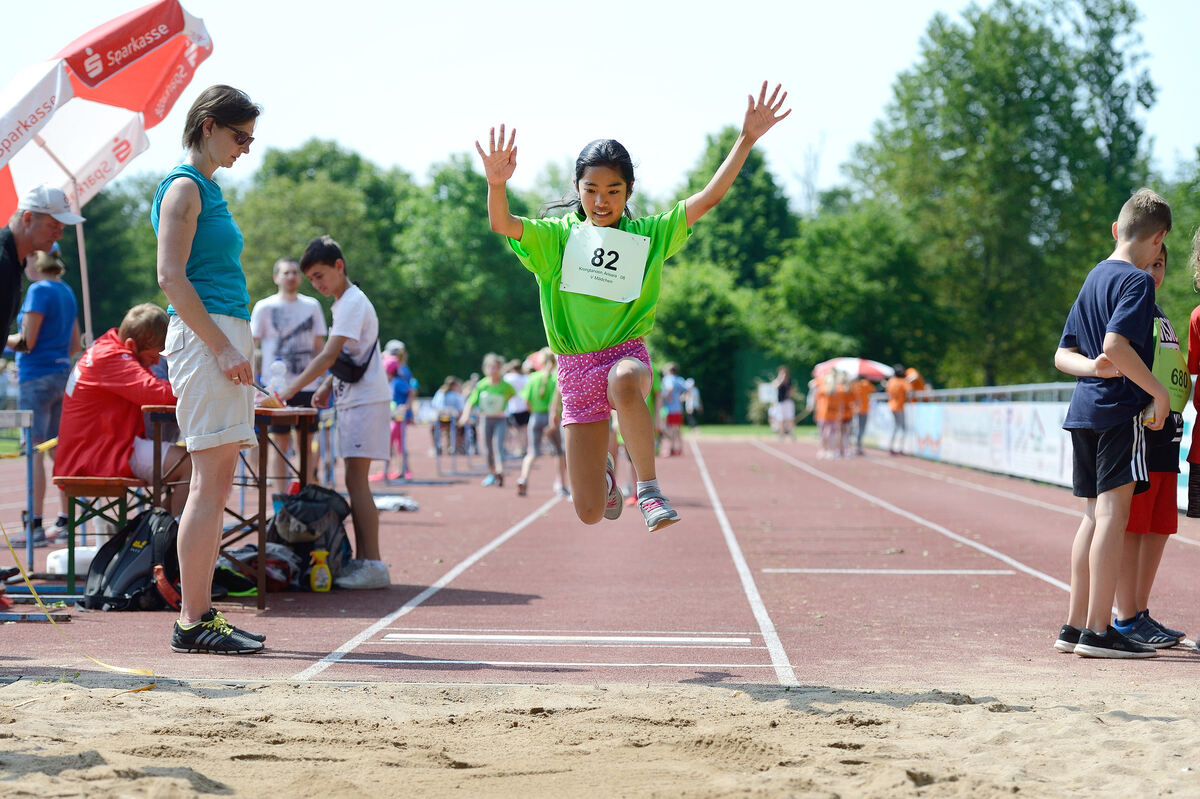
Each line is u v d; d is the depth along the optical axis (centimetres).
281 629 695
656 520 504
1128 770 379
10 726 418
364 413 877
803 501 1717
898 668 586
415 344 8188
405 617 743
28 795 329
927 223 6347
